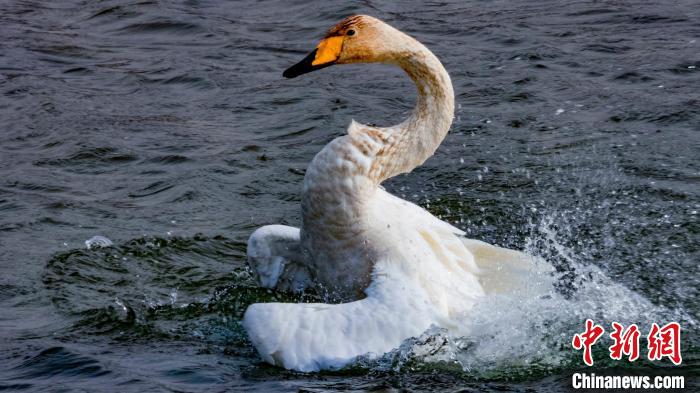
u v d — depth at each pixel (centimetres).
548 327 985
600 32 2219
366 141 964
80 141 1672
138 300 1103
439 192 1410
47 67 2177
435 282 952
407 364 890
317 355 870
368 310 897
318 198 952
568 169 1471
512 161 1515
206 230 1306
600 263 1170
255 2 2673
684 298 1078
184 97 1947
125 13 2595
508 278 1028
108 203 1407
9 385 890
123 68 2158
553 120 1689
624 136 1596
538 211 1334
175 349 977
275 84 1989
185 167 1544
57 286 1130
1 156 1622
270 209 1380
